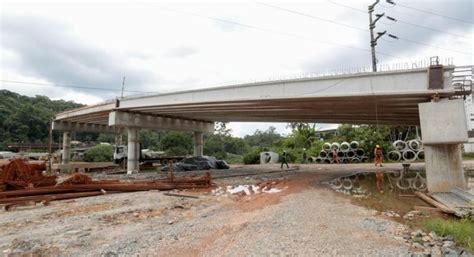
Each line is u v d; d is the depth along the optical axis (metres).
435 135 13.59
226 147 74.31
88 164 33.72
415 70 14.35
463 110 13.34
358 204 11.37
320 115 26.02
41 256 6.21
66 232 7.96
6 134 70.00
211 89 22.03
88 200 13.02
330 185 17.09
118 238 7.34
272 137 100.06
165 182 17.47
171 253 6.24
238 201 12.33
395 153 37.41
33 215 10.17
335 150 38.88
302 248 6.35
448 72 13.81
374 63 24.84
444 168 13.74
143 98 26.67
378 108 20.22
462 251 6.06
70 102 96.12
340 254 5.99
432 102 13.87
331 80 16.69
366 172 24.44
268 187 16.56
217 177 22.00
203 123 37.28
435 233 7.30
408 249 6.29
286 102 19.72
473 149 43.75
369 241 6.81
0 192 12.50
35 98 92.50
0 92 84.81
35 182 14.60
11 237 7.60
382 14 25.22
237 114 28.75
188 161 30.50
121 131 46.50
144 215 9.89
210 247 6.54
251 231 7.66
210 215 9.80
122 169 35.06
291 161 43.12
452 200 11.12
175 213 10.22
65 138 40.81
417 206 10.83
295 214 9.55
